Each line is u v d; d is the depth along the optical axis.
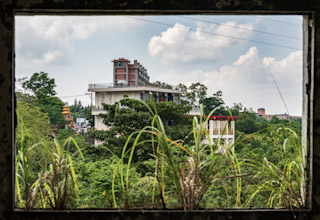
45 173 2.43
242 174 2.51
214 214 2.21
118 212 2.21
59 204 2.30
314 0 2.21
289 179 2.48
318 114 2.21
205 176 2.43
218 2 2.21
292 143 2.53
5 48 2.17
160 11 2.23
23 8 2.19
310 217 2.23
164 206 2.28
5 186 2.18
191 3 2.21
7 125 2.18
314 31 2.21
